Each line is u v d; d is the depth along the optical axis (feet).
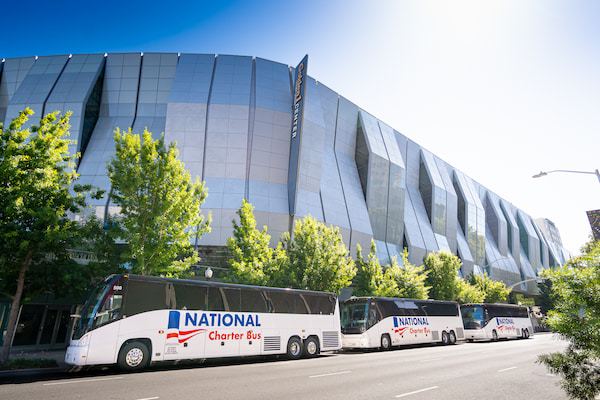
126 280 45.24
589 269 23.26
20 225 48.62
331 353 72.13
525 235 302.25
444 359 58.44
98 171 116.37
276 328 57.00
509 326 120.16
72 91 125.70
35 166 51.52
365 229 143.54
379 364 51.31
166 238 62.49
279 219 116.37
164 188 62.18
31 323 73.67
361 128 165.99
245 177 119.34
